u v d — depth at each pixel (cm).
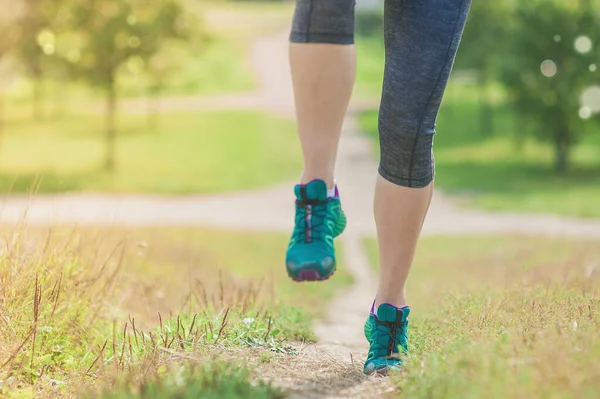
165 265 1134
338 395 340
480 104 7800
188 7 4697
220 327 482
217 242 2145
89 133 6375
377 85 8788
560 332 341
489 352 322
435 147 5888
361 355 492
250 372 372
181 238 2077
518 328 379
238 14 12925
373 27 11119
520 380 281
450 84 7769
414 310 768
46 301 506
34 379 436
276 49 10375
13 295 495
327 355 464
